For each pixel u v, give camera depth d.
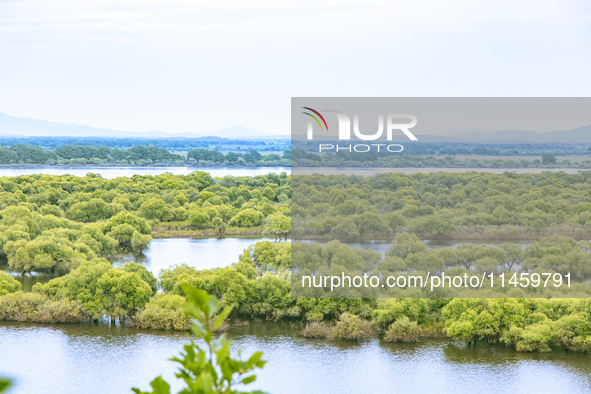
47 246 112.88
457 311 73.00
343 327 76.69
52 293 89.19
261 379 63.72
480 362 68.94
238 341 76.75
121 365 67.94
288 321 86.56
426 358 70.56
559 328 70.81
